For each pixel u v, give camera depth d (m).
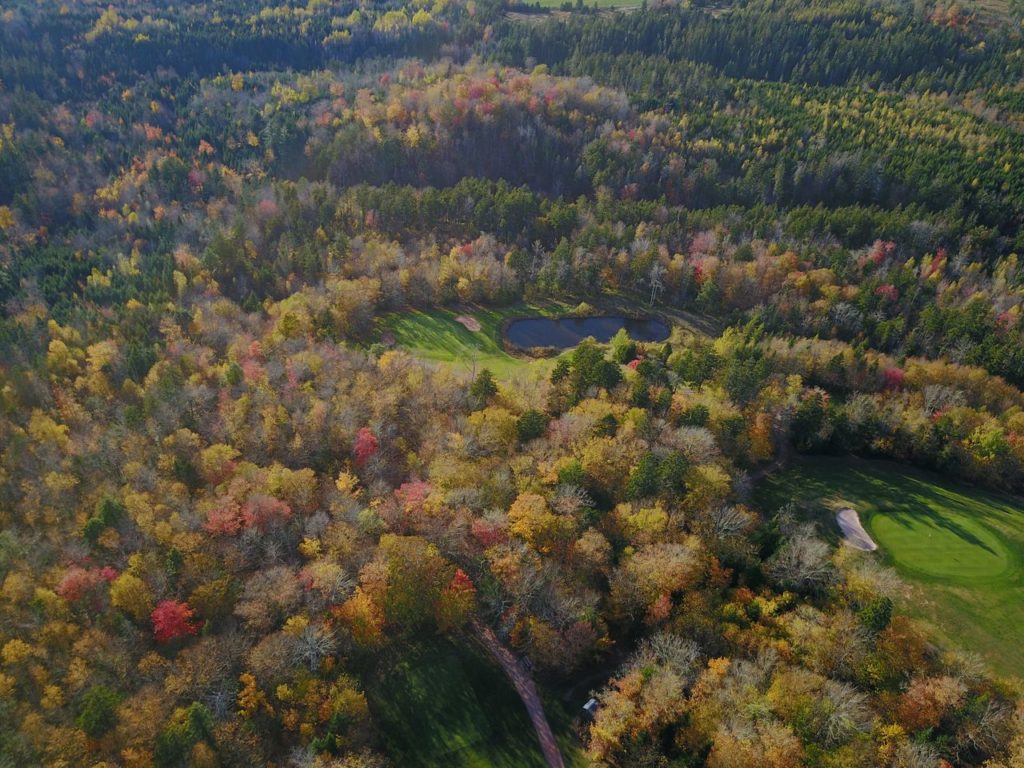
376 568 85.88
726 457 107.19
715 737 69.69
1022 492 110.25
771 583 86.38
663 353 134.12
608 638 85.31
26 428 115.31
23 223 190.75
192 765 70.44
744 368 117.19
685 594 85.06
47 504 100.75
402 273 163.50
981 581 89.75
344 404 113.69
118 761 71.62
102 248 178.38
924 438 112.88
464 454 102.62
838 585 84.19
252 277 162.75
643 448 102.31
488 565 89.75
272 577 86.19
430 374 128.62
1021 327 145.75
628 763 72.88
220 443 108.94
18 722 74.06
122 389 125.62
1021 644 81.94
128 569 88.00
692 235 182.75
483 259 170.88
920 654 77.62
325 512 97.31
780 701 71.31
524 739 78.62
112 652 80.62
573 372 122.25
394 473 106.00
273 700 78.62
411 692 82.88
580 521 92.44
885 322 147.50
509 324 160.50
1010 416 118.25
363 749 74.94
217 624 85.19
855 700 69.12
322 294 153.25
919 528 98.56
